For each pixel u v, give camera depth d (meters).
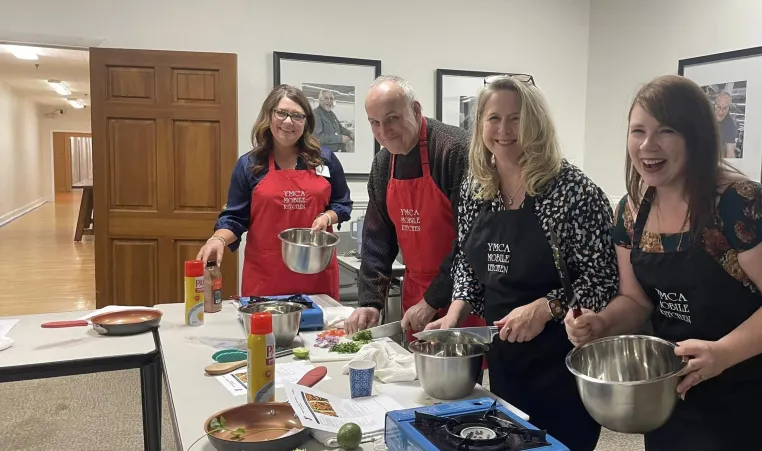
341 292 4.09
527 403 1.72
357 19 4.21
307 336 1.94
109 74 3.67
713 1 3.76
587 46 4.82
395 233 2.35
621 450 2.83
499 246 1.65
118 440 2.95
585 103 4.87
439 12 4.42
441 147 2.09
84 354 1.75
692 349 1.16
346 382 1.54
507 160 1.63
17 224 11.62
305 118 2.53
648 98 1.24
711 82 3.78
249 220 2.59
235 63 3.81
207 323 2.10
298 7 4.06
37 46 3.66
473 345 1.50
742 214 1.21
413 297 2.25
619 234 1.48
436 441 1.03
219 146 3.83
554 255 1.42
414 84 4.40
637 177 1.40
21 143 13.50
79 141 22.58
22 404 3.38
